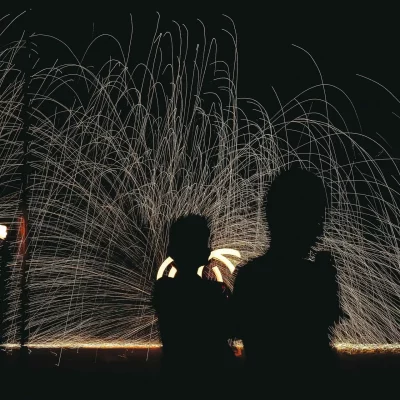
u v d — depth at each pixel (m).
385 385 4.50
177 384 2.63
